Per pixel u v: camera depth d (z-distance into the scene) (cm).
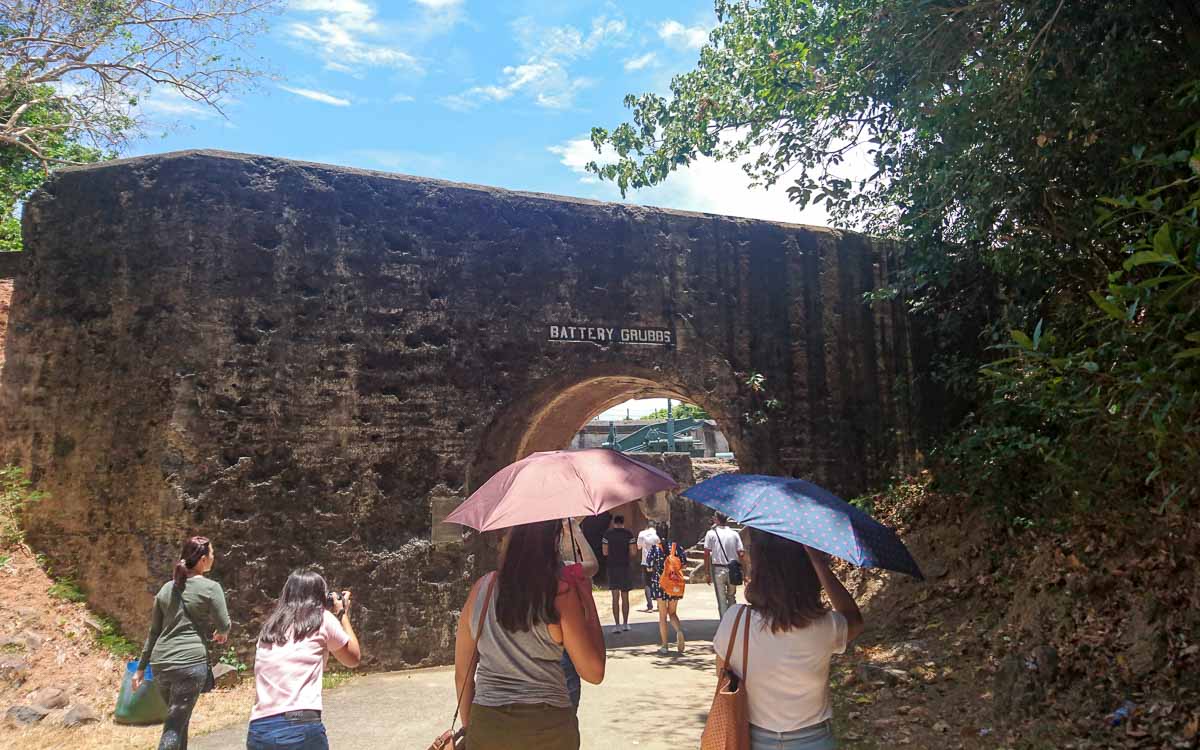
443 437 1040
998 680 684
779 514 321
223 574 908
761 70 939
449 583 1015
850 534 318
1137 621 667
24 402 965
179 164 959
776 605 309
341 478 981
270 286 975
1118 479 768
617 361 1155
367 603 971
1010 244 850
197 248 947
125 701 720
